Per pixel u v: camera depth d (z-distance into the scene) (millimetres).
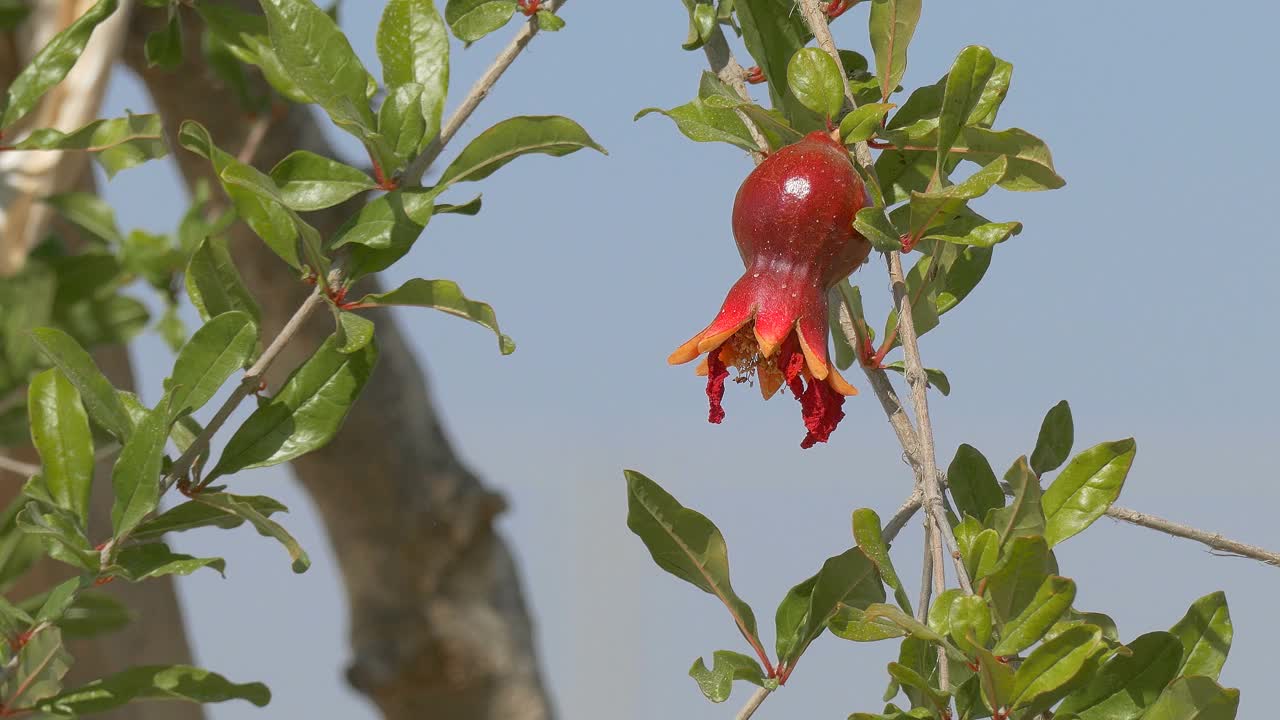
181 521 1118
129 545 1118
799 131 1149
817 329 1112
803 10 1136
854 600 1119
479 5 1133
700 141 1145
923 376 1111
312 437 1122
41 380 1114
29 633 1112
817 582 1117
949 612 1092
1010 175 1139
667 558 1121
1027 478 1101
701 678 1117
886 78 1151
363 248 1121
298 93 1194
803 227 1112
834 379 1112
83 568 1106
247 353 1112
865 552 1110
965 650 1087
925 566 1114
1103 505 1114
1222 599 1123
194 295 1121
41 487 1111
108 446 1180
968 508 1152
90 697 1146
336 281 1120
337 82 1110
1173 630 1123
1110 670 1115
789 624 1121
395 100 1116
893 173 1151
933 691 1097
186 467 1109
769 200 1114
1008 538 1107
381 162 1119
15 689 1139
